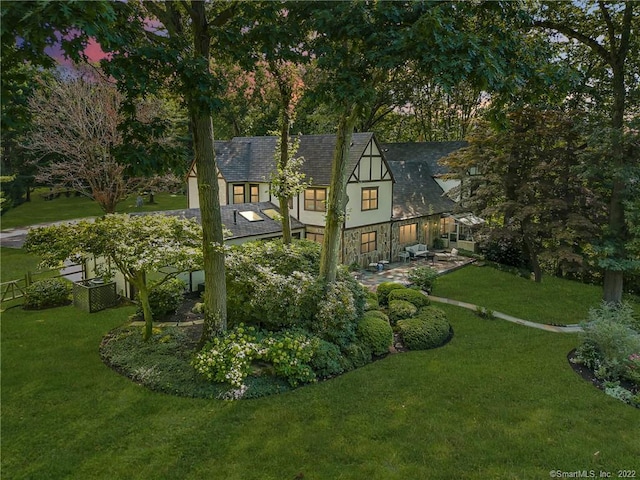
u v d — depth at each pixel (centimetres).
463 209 2048
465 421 819
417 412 845
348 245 2042
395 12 918
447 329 1270
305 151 2222
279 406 850
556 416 845
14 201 3053
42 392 882
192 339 1150
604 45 1670
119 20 780
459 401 893
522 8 1054
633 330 1167
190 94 809
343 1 959
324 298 1135
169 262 1076
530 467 695
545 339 1267
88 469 661
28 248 1072
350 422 803
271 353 967
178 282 1408
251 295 1127
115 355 1040
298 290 1109
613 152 1460
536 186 1750
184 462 682
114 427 768
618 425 820
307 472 668
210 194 978
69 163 2155
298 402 868
